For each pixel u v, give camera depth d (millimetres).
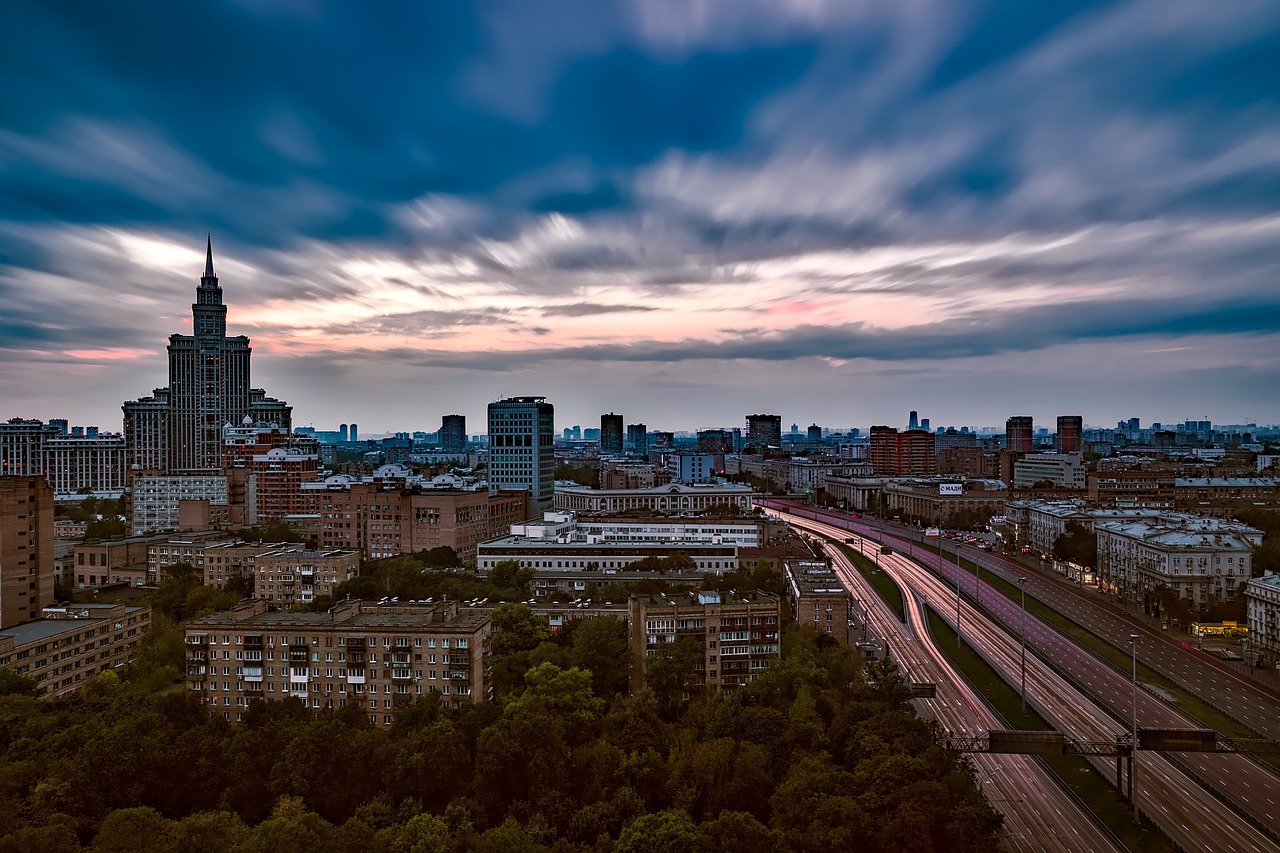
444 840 134875
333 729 164000
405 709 189875
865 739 168250
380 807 151125
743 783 158375
